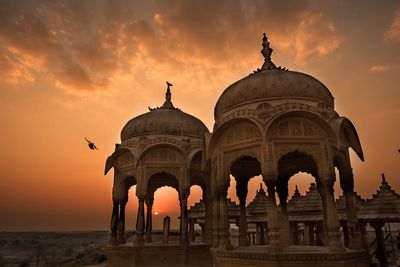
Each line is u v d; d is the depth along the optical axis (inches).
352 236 669.9
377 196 822.5
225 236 679.1
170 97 1208.8
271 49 855.1
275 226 593.6
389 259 1059.9
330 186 612.1
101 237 4542.3
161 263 910.4
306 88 706.8
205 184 1052.5
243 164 864.3
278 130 647.1
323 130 644.7
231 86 780.6
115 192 1019.9
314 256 563.5
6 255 2669.8
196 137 1077.1
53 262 2095.2
